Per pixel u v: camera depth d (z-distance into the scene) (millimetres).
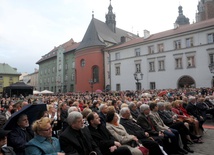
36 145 3838
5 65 77000
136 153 5043
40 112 5387
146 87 38781
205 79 31047
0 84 73250
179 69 34344
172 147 6703
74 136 4375
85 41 54062
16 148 4109
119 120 6836
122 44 46812
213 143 7891
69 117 4441
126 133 5770
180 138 6934
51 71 75062
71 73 63469
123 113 6480
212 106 13031
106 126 5754
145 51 39469
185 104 10898
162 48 37156
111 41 54500
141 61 39938
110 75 45812
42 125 3961
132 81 41156
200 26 32625
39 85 84188
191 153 6742
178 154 6602
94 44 50344
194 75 32344
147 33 41156
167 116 8258
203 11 71250
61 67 67312
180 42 34594
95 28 54938
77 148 4273
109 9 62719
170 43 35812
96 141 5062
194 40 32688
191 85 32938
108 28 60969
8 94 29719
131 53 41906
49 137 4086
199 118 9422
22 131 4445
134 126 6359
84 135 4566
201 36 31906
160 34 39719
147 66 38906
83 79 51625
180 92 23828
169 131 6848
